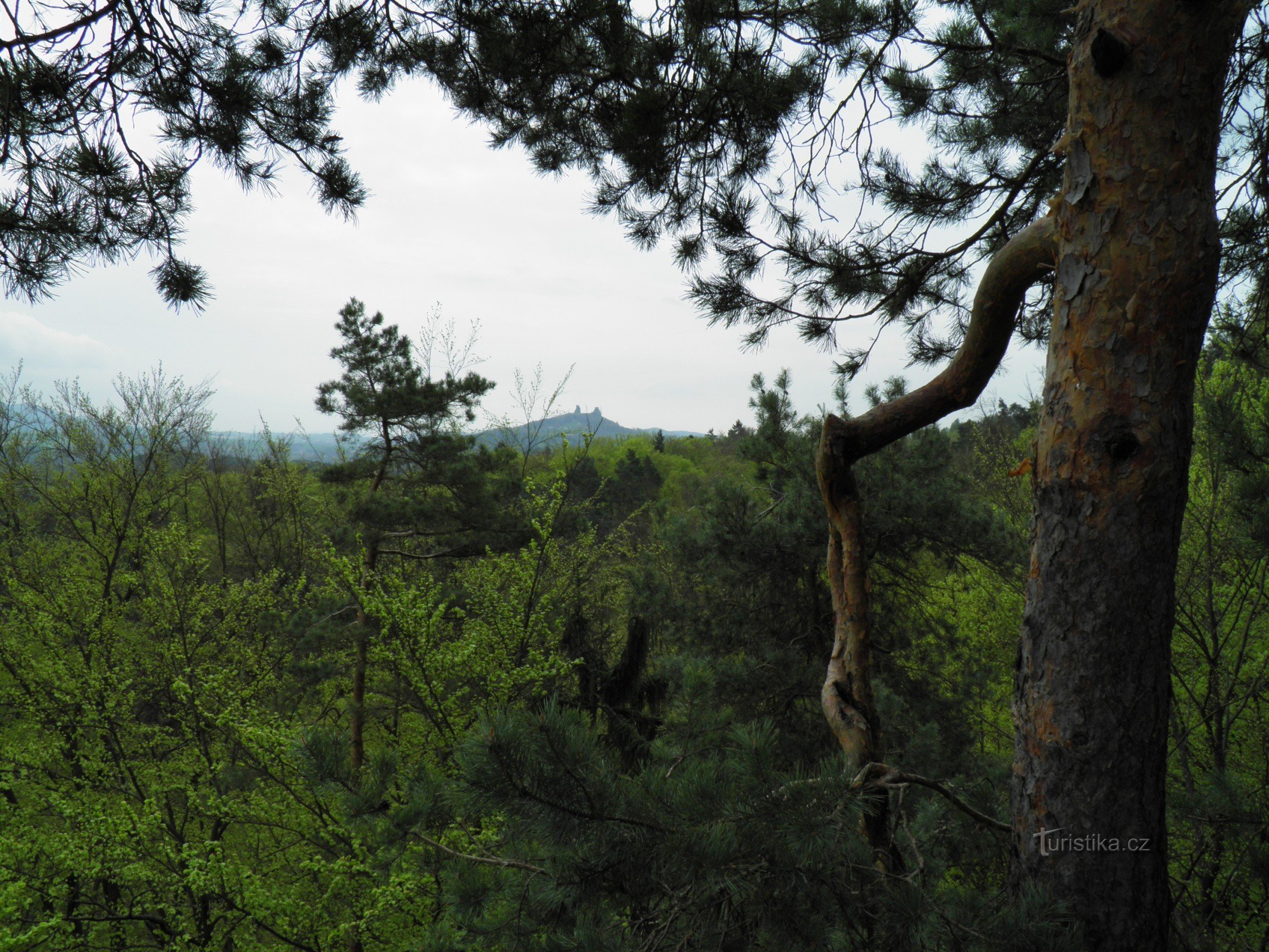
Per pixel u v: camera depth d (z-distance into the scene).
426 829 2.30
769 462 9.48
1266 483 3.19
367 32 3.86
